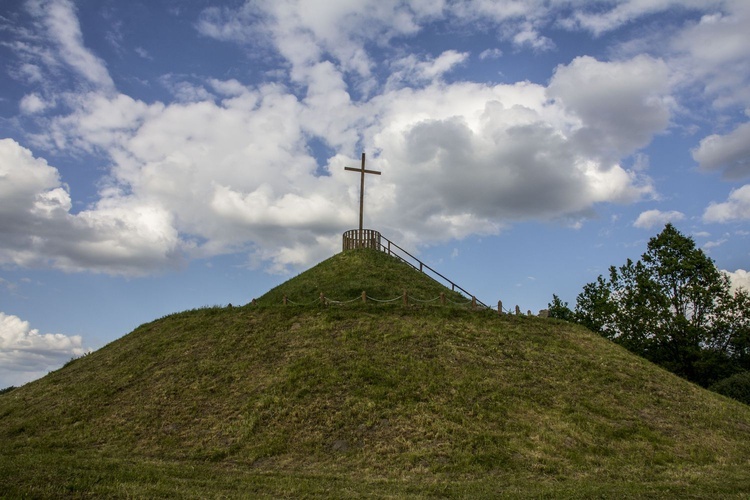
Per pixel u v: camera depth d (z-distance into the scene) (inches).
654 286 1814.7
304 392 941.8
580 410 933.2
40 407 1010.7
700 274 1753.2
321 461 756.0
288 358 1079.6
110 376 1108.5
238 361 1091.3
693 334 1692.9
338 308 1318.9
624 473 725.3
